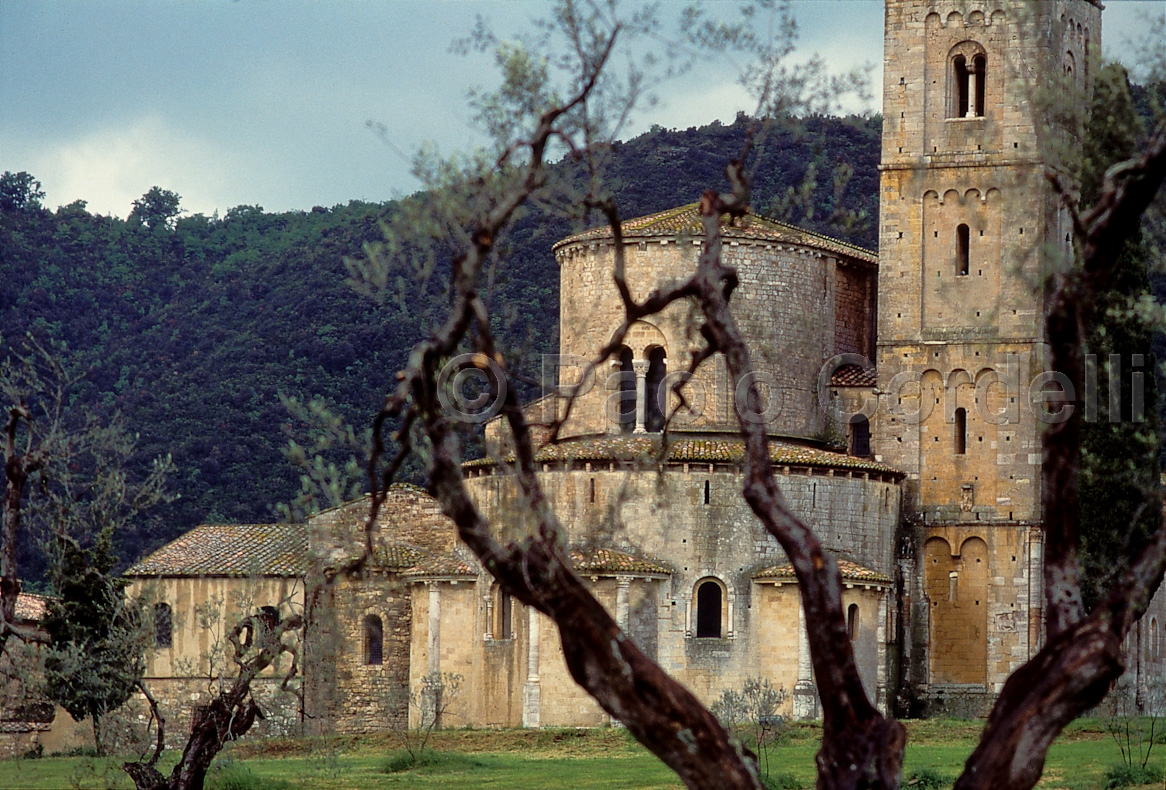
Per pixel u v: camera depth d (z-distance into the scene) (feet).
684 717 122.52
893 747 125.70
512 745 266.98
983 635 298.56
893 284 305.73
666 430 155.74
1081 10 300.40
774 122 145.38
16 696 216.33
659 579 278.67
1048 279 138.00
